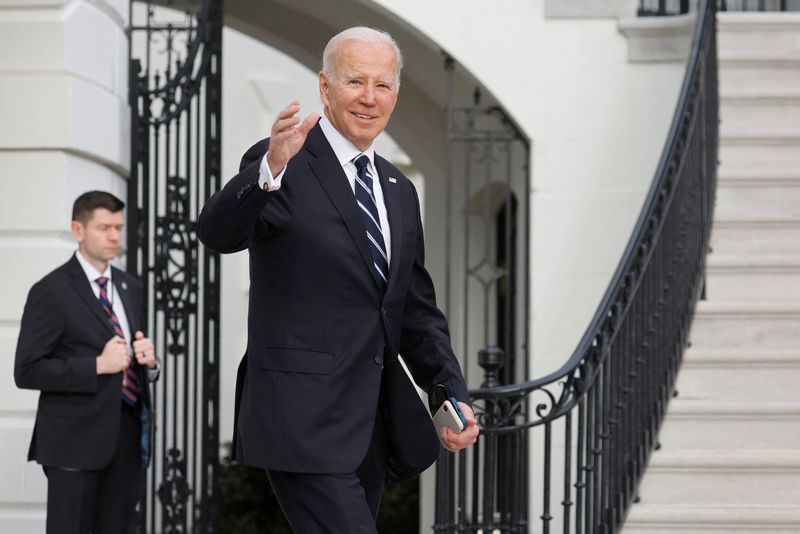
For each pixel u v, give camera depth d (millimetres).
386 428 8969
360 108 8617
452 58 19984
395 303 8758
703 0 17438
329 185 8570
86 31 15883
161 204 29875
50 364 13023
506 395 12906
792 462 13945
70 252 15523
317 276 8461
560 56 19922
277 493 8648
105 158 16422
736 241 17922
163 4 19250
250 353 8625
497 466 14688
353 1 20766
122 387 13359
